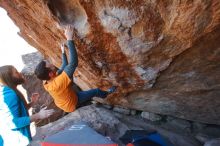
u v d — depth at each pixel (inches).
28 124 138.0
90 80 195.5
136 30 138.6
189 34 127.0
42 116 139.3
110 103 226.4
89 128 174.4
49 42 188.1
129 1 127.3
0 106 136.9
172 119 212.5
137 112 227.0
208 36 127.6
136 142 166.1
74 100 164.2
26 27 202.2
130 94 199.0
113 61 164.1
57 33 162.2
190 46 135.0
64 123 223.6
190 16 118.0
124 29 139.6
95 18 140.0
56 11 146.3
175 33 131.0
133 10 130.3
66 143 161.9
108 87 191.8
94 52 161.6
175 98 184.1
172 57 148.1
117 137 202.4
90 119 222.4
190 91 171.5
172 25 126.6
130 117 225.6
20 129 141.7
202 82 161.5
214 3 108.7
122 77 175.9
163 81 171.3
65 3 145.2
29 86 296.5
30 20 177.9
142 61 155.3
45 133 217.5
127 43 146.9
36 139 211.6
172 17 123.0
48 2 140.6
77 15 147.0
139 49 147.8
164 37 136.0
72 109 164.2
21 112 142.3
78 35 153.2
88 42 155.3
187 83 166.2
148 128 209.0
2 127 138.8
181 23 123.1
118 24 138.1
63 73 151.7
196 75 157.5
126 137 173.9
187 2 112.8
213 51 135.9
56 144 162.2
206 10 113.3
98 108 236.8
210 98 171.0
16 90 142.1
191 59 146.5
